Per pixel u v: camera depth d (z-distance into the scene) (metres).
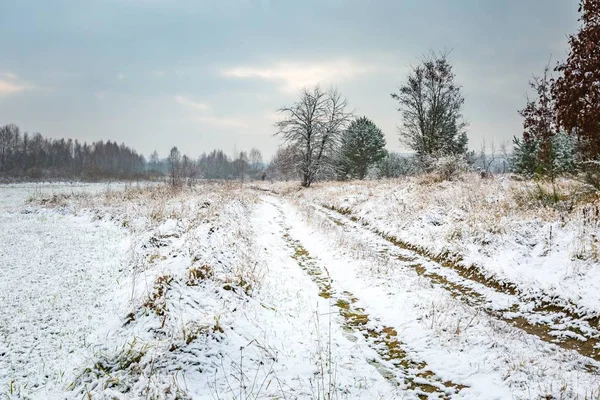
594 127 9.46
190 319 5.54
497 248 8.98
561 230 8.57
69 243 11.73
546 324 6.10
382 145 46.59
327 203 21.56
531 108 13.73
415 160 30.16
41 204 20.91
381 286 8.05
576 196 10.47
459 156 19.00
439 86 29.05
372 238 12.94
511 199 11.80
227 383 4.48
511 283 7.60
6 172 67.94
